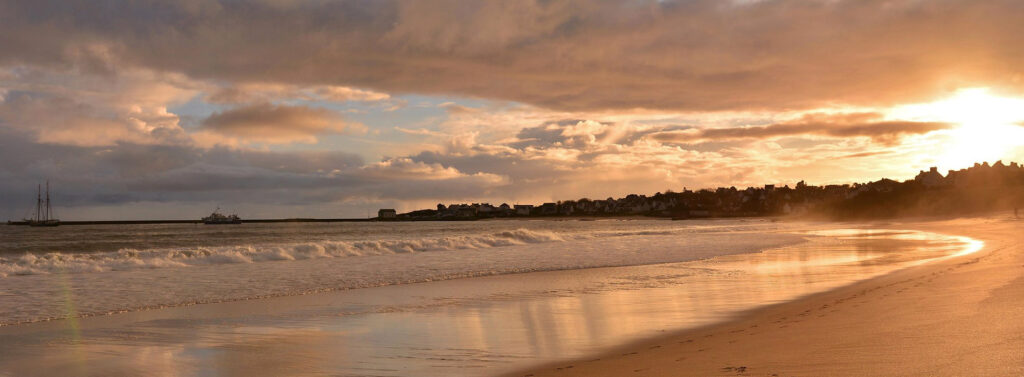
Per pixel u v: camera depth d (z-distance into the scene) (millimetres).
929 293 12664
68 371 8695
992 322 8484
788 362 6992
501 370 8039
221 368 8680
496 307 14203
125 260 26516
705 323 11227
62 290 18219
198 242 64438
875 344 7633
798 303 13234
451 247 39156
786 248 35781
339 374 8172
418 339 10484
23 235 88312
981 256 23547
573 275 21703
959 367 6121
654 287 17641
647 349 8961
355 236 80125
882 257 26797
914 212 152125
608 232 73438
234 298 16484
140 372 8562
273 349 9883
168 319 13078
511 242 44469
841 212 176500
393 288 18406
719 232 71438
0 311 14336
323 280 20734
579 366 8008
